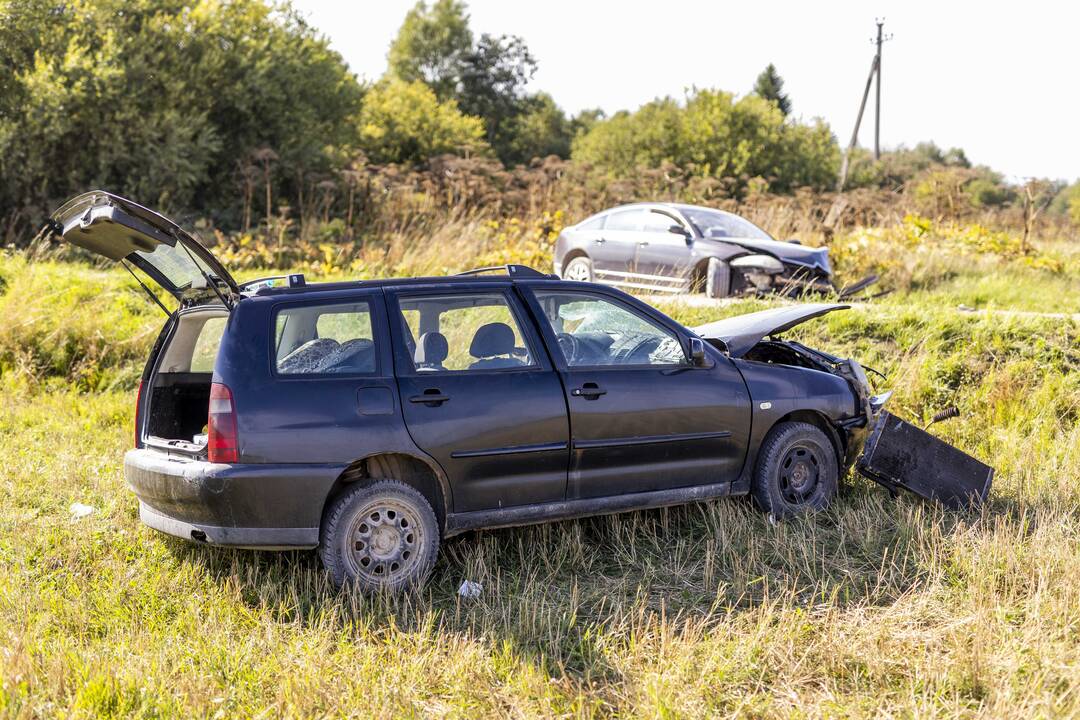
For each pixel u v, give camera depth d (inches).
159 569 197.0
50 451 280.8
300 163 845.2
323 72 909.2
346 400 188.1
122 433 304.5
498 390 200.4
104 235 197.5
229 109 831.1
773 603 176.6
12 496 238.1
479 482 199.2
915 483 243.9
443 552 211.6
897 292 520.4
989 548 201.5
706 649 164.7
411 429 191.5
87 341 375.9
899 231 660.7
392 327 197.8
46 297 393.7
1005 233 709.9
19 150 686.5
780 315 257.4
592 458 209.5
